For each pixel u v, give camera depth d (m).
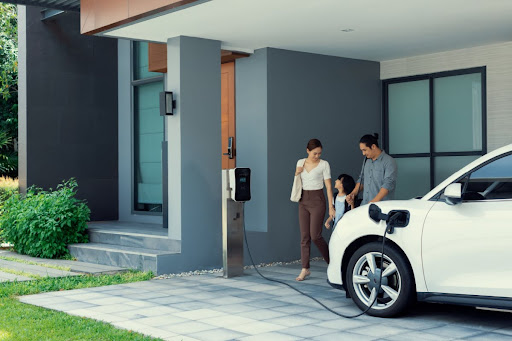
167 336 5.10
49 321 5.54
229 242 8.18
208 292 7.12
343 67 10.42
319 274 8.40
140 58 12.70
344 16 7.69
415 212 5.48
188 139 8.62
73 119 12.52
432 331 5.21
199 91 8.75
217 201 8.87
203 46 8.81
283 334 5.16
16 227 10.34
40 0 10.72
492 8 7.38
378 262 5.86
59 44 12.38
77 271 8.64
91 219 12.73
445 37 8.94
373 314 5.74
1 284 7.46
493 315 5.79
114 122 13.04
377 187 7.11
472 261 5.11
